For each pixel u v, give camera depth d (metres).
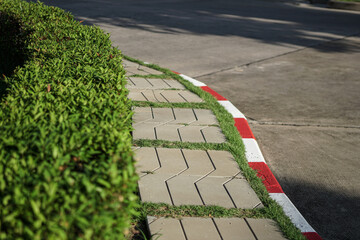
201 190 3.60
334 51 10.42
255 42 11.16
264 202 3.50
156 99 6.00
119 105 3.01
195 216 3.21
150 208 3.28
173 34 11.72
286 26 14.02
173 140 4.58
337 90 7.21
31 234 1.59
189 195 3.50
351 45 11.30
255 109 6.17
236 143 4.61
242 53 9.81
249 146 4.71
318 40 11.80
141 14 15.16
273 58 9.45
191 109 5.64
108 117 2.68
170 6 18.00
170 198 3.44
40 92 3.02
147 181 3.68
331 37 12.36
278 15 16.73
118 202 1.81
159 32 11.90
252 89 7.12
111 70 3.94
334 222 3.50
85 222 1.61
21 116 2.60
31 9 7.41
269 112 6.06
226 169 4.01
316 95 6.90
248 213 3.30
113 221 1.77
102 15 14.45
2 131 2.31
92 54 4.51
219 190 3.62
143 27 12.56
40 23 6.18
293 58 9.52
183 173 3.88
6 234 1.70
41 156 2.04
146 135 4.66
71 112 2.83
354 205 3.75
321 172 4.34
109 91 3.33
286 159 4.61
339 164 4.53
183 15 15.44
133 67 7.82
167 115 5.35
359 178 4.24
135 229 3.07
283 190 3.97
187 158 4.18
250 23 14.32
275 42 11.27
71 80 3.54
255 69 8.45
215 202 3.42
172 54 9.40
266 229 3.10
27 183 1.87
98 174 1.94
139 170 3.87
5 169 1.99
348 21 15.71
